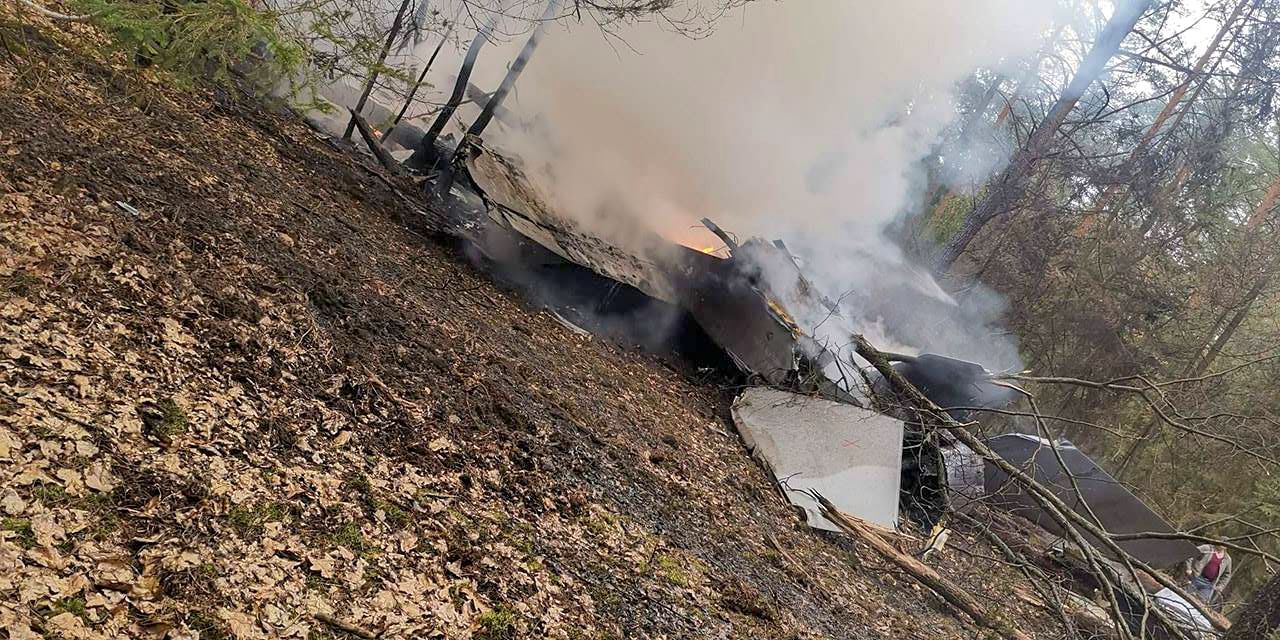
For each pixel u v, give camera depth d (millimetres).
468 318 6172
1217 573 11305
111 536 2418
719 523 5379
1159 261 16500
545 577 3494
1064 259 16250
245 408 3354
